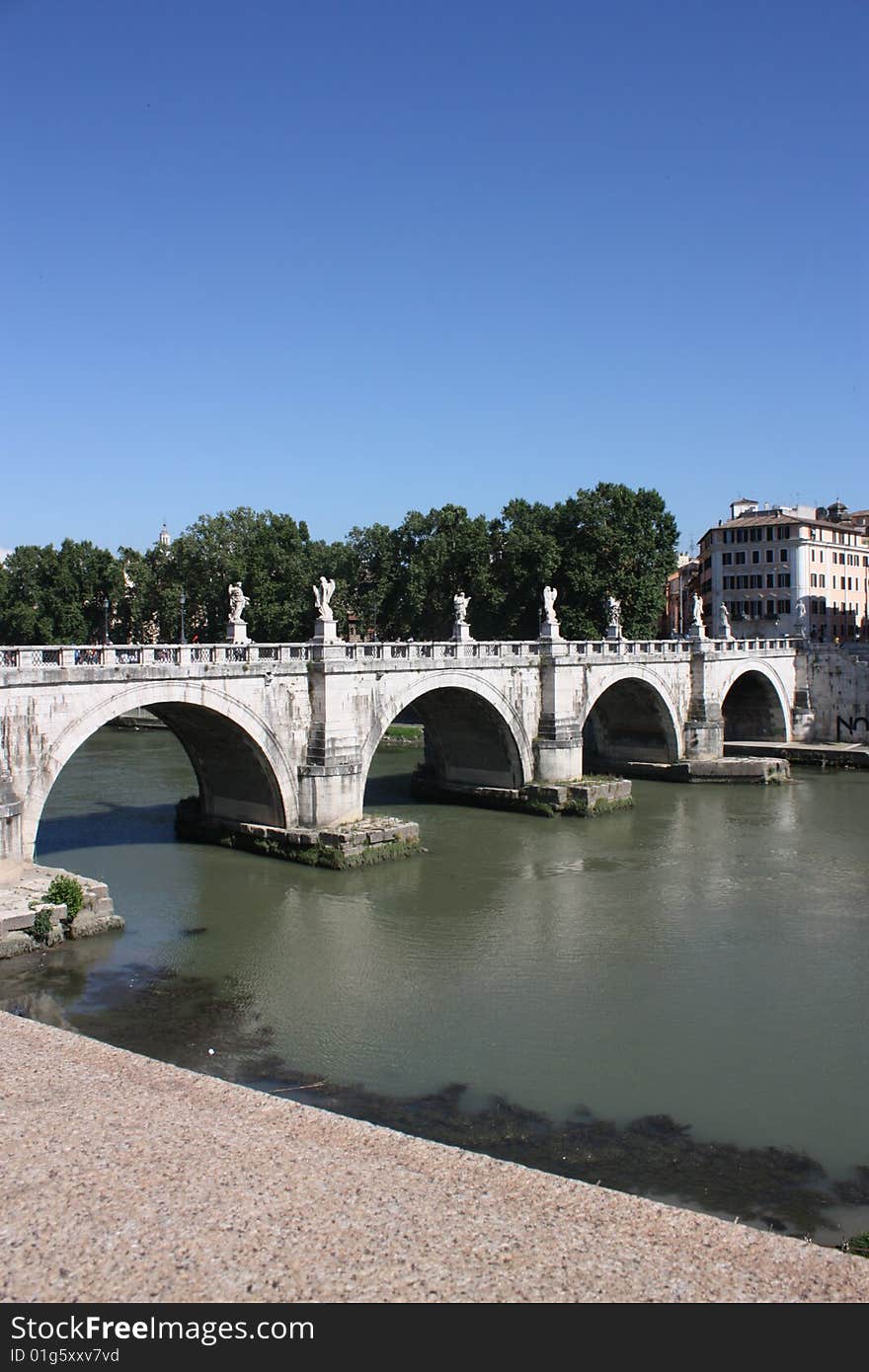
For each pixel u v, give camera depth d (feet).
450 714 193.36
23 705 116.26
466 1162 56.75
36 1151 56.24
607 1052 88.43
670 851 161.27
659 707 231.50
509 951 113.91
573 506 297.33
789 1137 75.00
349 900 131.23
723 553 374.43
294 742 149.89
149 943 113.19
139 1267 46.37
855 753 252.62
